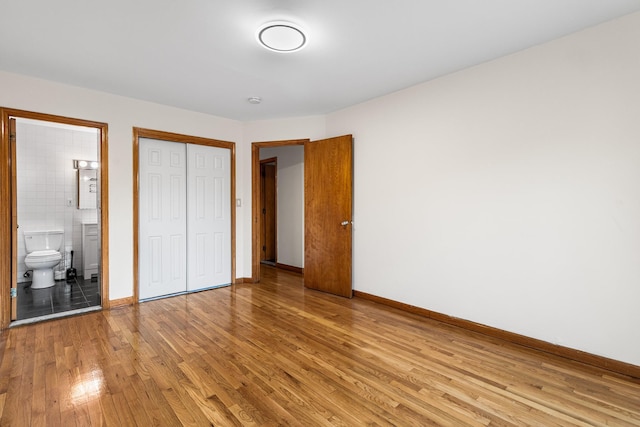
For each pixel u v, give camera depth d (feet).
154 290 12.50
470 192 9.39
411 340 8.67
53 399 5.93
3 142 9.32
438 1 6.21
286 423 5.33
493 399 6.05
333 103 12.44
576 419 5.49
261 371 6.98
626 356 6.97
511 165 8.56
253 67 9.16
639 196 6.79
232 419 5.42
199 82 10.23
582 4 6.38
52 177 15.35
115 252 11.33
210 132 13.82
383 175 11.74
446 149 9.91
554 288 7.91
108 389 6.26
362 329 9.41
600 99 7.19
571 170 7.61
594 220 7.32
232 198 14.65
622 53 6.89
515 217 8.52
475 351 8.04
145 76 9.71
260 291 13.57
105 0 6.07
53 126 15.11
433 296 10.34
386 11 6.54
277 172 18.62
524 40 7.80
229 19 6.76
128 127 11.55
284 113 13.71
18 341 8.39
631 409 5.76
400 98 11.10
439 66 9.23
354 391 6.27
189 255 13.42
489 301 9.05
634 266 6.86
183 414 5.54
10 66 8.99
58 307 11.12
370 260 12.27
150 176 12.34
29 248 14.20
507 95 8.59
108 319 10.10
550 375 6.91
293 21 6.87
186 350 7.95
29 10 6.37
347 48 8.10
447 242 9.96
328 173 13.21
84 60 8.64
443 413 5.63
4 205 9.37
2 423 5.27
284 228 18.29
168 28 7.09
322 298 12.58
